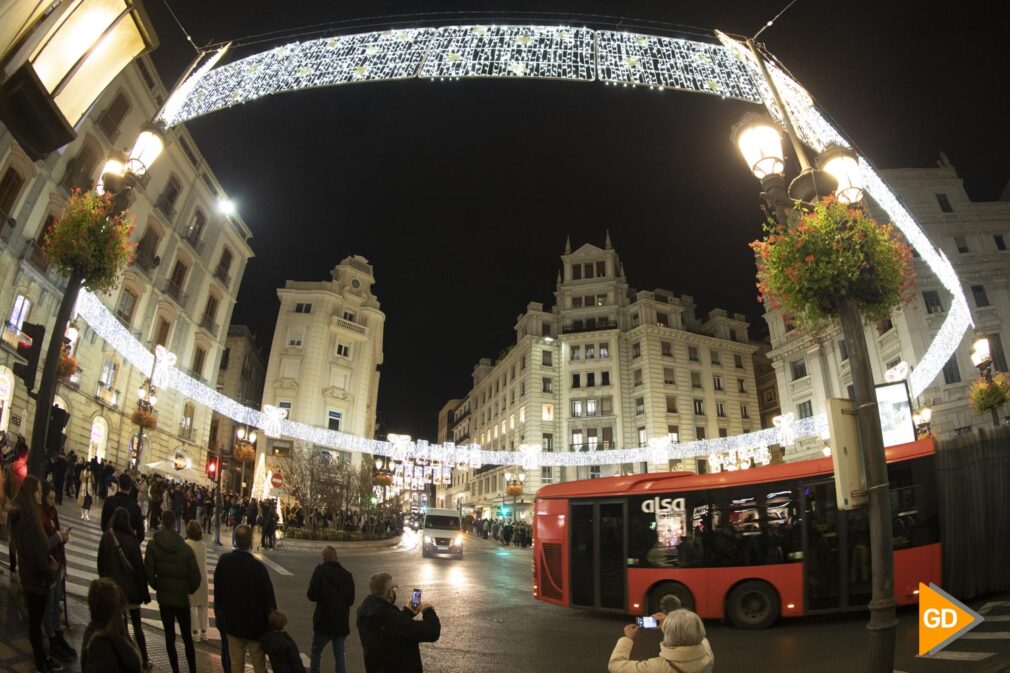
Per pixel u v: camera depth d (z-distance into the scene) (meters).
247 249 43.41
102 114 27.69
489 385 74.81
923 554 10.95
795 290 7.27
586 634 11.54
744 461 47.56
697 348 60.28
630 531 12.89
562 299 65.31
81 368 28.14
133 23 5.33
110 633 4.07
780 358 43.91
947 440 11.62
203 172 37.19
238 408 39.09
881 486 5.69
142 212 31.97
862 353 6.46
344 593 7.25
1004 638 8.85
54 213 25.94
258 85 8.70
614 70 8.11
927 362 32.12
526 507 57.38
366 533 34.88
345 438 49.94
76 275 8.85
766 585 11.64
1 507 8.03
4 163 23.09
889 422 12.52
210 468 24.09
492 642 10.69
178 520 23.48
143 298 32.44
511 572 23.16
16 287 24.02
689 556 12.23
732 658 9.33
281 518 35.56
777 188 7.52
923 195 36.62
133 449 32.03
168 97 9.12
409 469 71.81
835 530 11.60
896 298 7.25
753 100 8.31
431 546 29.25
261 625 6.30
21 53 4.70
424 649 9.94
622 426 57.41
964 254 35.19
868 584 11.34
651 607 12.31
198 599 9.14
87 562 13.05
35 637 6.09
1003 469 11.63
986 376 20.27
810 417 40.69
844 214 7.07
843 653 9.20
